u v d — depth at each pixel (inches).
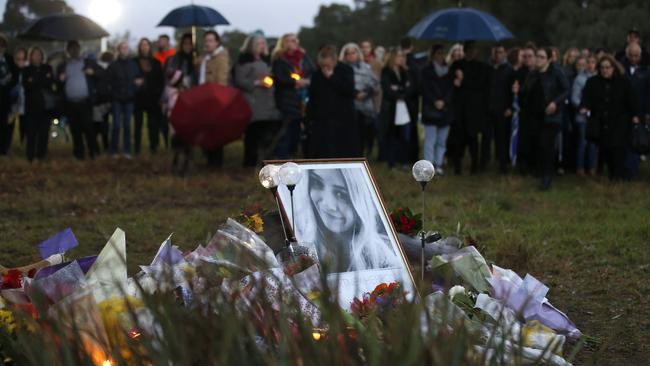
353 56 536.4
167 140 660.1
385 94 543.5
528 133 517.3
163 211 402.3
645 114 502.9
